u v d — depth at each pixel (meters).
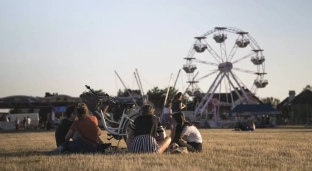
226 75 74.62
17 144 18.12
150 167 8.51
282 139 20.84
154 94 96.88
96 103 13.17
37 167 8.70
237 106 67.81
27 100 64.12
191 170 8.16
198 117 71.19
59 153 11.56
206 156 10.80
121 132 12.88
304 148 14.13
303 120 79.56
